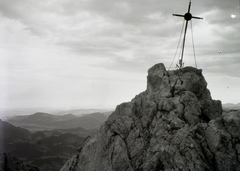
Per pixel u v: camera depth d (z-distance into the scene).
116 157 17.52
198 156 14.73
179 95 21.38
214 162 14.88
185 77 22.73
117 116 22.16
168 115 19.47
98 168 18.56
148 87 24.97
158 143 17.12
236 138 14.99
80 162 21.81
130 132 19.66
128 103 23.59
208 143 15.94
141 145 18.23
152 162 15.71
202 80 22.62
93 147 21.72
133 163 17.03
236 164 14.03
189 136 16.08
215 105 20.72
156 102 21.70
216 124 16.39
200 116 19.80
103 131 21.34
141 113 21.89
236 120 15.38
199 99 21.72
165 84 22.86
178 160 14.89
